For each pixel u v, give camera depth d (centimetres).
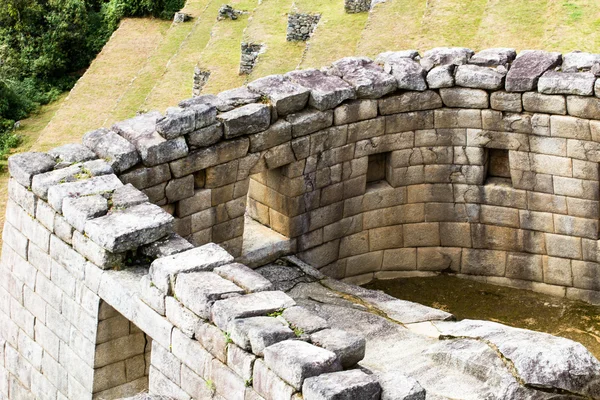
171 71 5041
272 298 1523
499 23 3681
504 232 2292
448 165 2269
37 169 1842
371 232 2289
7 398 2000
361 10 4578
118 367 1792
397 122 2216
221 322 1492
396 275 2341
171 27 5725
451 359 1692
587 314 2219
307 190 2155
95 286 1717
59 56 5756
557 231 2247
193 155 1964
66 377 1839
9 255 1922
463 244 2323
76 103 5219
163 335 1598
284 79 2134
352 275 2298
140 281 1636
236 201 2069
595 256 2228
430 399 1605
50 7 5903
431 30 3762
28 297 1892
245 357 1446
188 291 1544
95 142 1922
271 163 2078
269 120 2042
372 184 2284
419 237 2323
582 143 2162
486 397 1606
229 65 4788
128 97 5034
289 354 1377
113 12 6091
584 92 2119
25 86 5553
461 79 2192
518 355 1633
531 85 2158
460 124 2233
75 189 1781
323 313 1952
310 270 2136
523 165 2230
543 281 2289
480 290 2305
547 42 3475
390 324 1908
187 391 1569
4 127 5194
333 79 2153
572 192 2208
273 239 2169
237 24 5238
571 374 1602
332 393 1309
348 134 2166
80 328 1773
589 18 3594
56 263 1803
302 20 4625
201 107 1969
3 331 1978
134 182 1909
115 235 1667
